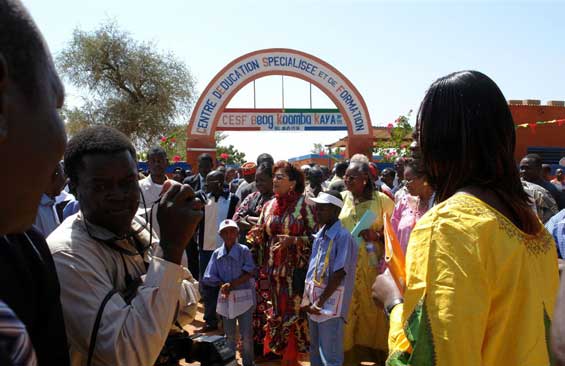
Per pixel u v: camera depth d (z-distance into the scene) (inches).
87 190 67.2
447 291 51.3
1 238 46.8
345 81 628.7
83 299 61.0
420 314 52.6
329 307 166.6
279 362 219.1
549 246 58.7
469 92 59.3
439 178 62.1
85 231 66.3
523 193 60.4
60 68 1003.3
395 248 67.2
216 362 69.1
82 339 60.7
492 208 55.3
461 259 51.9
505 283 53.0
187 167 674.8
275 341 200.4
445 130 59.9
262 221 209.6
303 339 198.1
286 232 199.3
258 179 247.1
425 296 52.6
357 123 631.8
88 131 69.6
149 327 60.0
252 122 649.0
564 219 181.2
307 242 197.2
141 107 998.4
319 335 172.4
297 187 204.5
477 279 51.6
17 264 47.6
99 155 67.0
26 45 31.0
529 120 649.6
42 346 50.2
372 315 197.9
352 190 203.2
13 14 30.6
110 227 68.1
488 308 51.9
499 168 58.3
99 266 64.1
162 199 65.2
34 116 31.5
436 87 61.5
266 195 247.4
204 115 613.3
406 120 645.3
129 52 1017.5
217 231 276.8
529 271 54.1
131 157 70.3
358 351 203.0
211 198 280.7
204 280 212.4
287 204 202.2
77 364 62.9
